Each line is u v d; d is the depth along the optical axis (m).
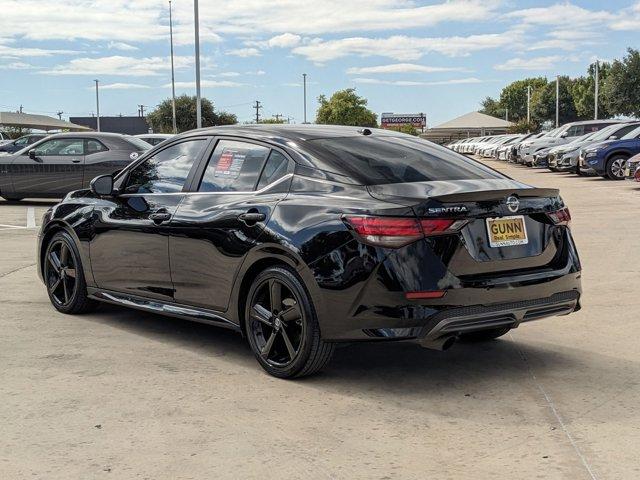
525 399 4.34
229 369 4.94
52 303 6.63
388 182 4.54
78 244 6.23
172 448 3.66
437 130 79.12
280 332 4.68
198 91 33.47
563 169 26.30
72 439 3.77
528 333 5.85
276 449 3.64
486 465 3.45
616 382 4.63
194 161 5.49
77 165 16.27
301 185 4.72
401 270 4.18
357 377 4.77
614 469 3.39
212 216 5.05
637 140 21.88
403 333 4.21
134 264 5.69
